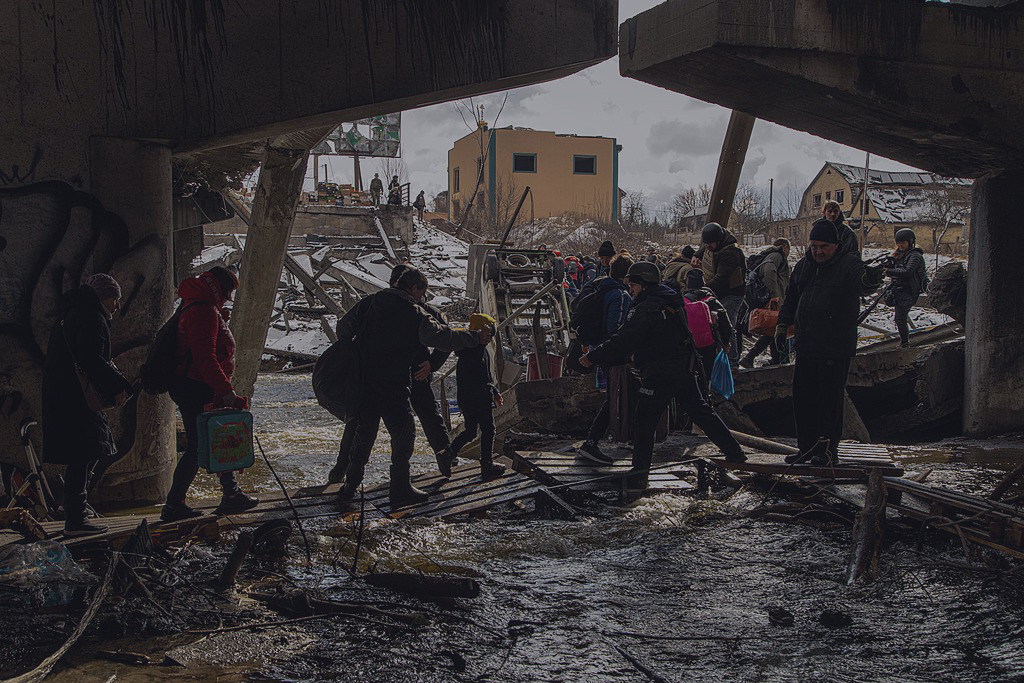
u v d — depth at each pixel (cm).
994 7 857
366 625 416
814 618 426
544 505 649
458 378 709
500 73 772
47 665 354
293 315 2389
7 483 648
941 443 963
